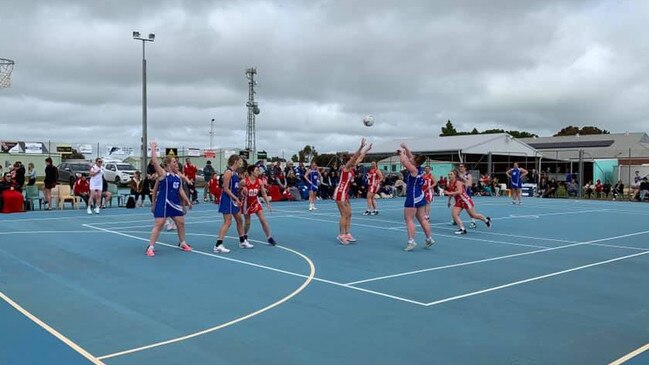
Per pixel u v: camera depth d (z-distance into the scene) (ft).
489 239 46.62
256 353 17.84
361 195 103.71
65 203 78.54
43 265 32.48
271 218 62.49
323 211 71.77
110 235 45.62
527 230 53.98
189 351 17.97
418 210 40.29
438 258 36.42
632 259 37.06
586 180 161.58
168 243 41.57
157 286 27.22
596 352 18.24
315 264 33.55
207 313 22.44
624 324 21.49
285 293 25.95
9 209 65.31
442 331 20.31
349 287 27.35
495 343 19.04
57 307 23.24
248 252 37.86
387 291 26.58
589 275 31.24
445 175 136.77
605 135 221.66
